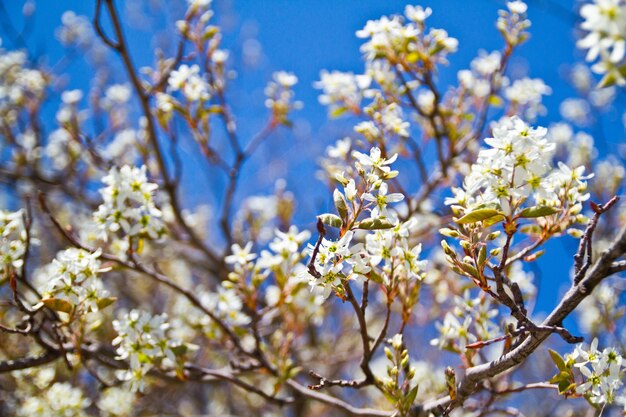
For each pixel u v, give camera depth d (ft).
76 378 3.71
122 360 2.98
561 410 3.68
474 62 3.36
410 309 2.68
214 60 3.38
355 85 3.25
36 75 4.16
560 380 2.52
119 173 2.79
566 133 3.84
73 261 2.69
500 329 2.81
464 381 2.56
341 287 2.47
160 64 3.43
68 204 4.60
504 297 2.40
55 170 4.31
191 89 3.24
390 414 2.88
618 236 2.30
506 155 2.42
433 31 3.04
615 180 3.59
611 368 2.52
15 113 4.18
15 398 3.37
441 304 3.83
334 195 2.43
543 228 2.53
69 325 2.71
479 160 2.44
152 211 2.80
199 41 3.34
